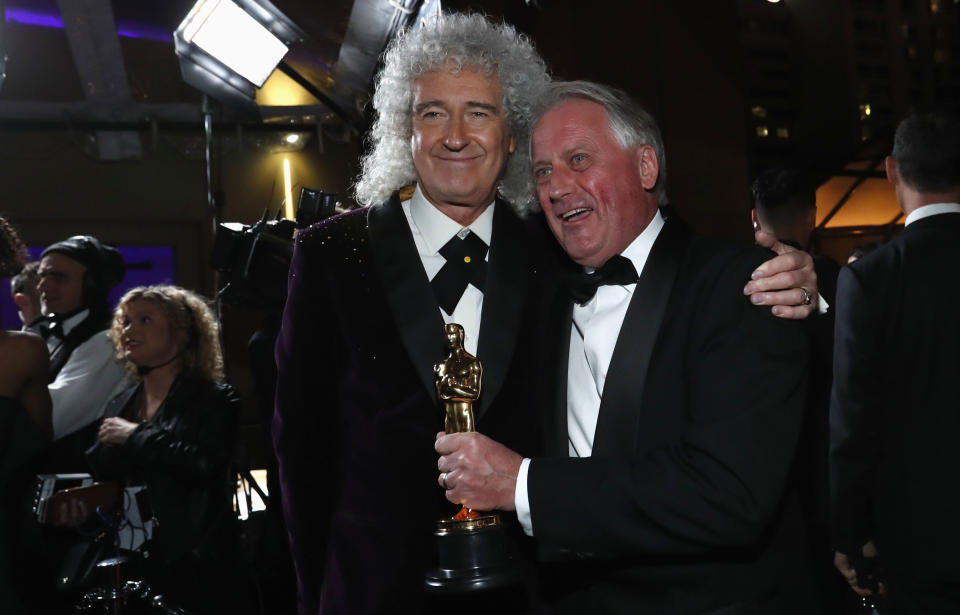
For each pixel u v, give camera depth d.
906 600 1.63
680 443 1.18
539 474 1.20
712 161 4.97
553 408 1.36
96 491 2.26
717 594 1.20
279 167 7.30
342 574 1.48
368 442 1.49
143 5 5.16
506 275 1.53
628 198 1.29
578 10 4.54
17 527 1.83
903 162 1.73
